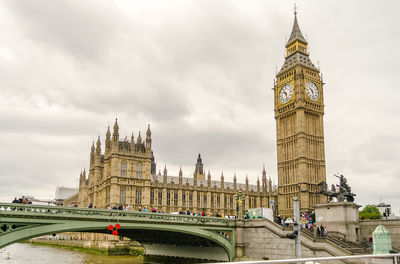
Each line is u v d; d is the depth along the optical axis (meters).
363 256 15.27
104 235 118.25
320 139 133.50
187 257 75.94
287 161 132.62
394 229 58.66
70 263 84.38
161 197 124.25
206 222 61.75
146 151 121.06
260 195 146.50
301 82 132.25
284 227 59.56
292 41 140.38
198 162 184.75
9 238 42.34
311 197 125.12
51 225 45.75
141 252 98.19
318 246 52.81
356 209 63.09
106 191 119.00
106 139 124.19
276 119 139.88
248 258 63.03
